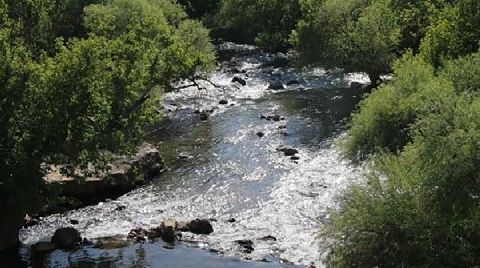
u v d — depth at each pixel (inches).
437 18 1752.0
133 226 1252.5
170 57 1350.9
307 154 1643.7
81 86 1109.1
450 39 1512.1
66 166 1201.4
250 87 2431.1
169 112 2111.2
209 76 2551.7
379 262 856.9
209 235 1199.6
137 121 1253.1
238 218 1279.5
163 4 2699.3
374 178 908.6
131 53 1259.8
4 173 1075.9
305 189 1408.7
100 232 1225.4
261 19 3203.7
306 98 2219.5
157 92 1530.5
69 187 1344.7
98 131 1154.0
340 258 893.8
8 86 1077.1
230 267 1062.4
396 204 860.6
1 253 1136.2
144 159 1523.1
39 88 1107.9
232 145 1748.3
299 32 2421.3
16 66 1090.1
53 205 1183.6
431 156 876.0
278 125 1913.1
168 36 1520.7
